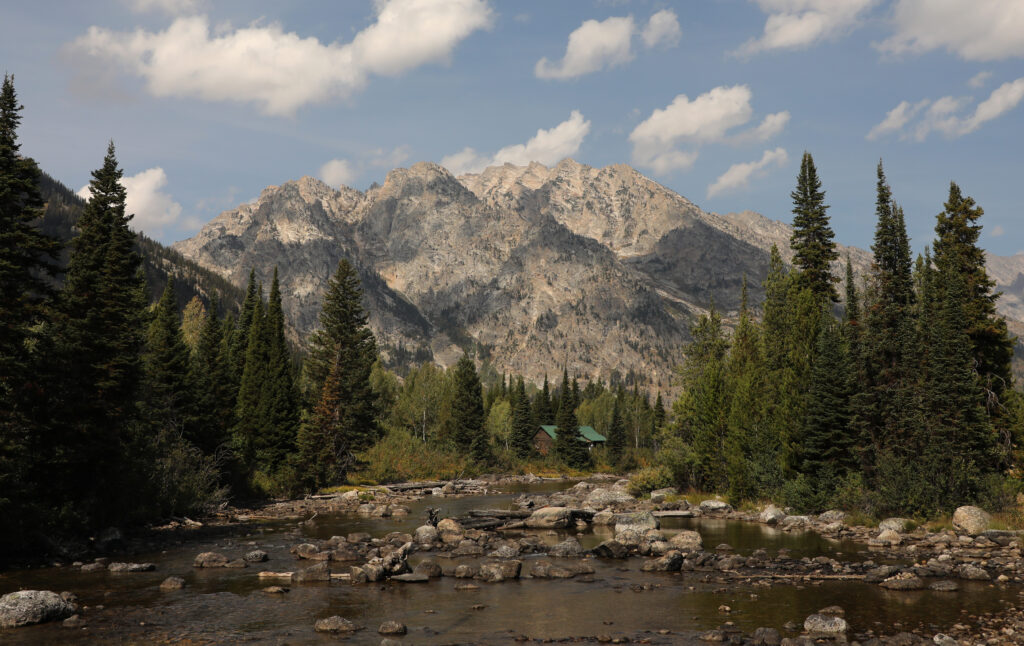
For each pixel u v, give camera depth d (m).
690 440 63.44
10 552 30.36
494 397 178.62
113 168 45.28
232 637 18.73
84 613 21.33
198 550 33.81
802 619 20.41
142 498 42.19
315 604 22.64
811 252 62.88
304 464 70.00
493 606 22.41
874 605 21.89
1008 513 36.88
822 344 48.34
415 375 149.12
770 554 31.77
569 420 138.38
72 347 36.12
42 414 34.12
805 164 65.62
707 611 21.55
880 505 41.09
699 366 65.38
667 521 45.97
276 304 79.94
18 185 30.42
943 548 31.72
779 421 51.50
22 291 30.47
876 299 51.47
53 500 34.84
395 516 50.25
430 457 106.56
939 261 51.41
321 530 41.91
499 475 114.06
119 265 43.62
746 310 66.19
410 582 26.42
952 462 39.59
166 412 59.59
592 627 19.78
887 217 53.97
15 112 30.92
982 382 49.38
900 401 44.31
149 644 18.05
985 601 22.06
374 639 18.58
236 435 71.94
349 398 76.06
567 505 58.94
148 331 63.22
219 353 78.06
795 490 46.62
